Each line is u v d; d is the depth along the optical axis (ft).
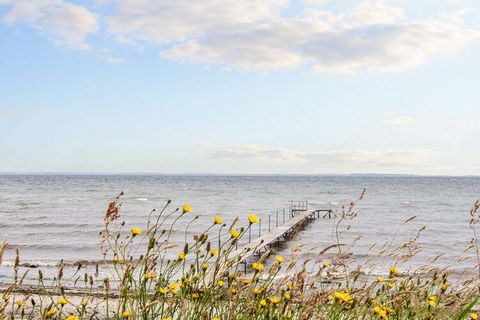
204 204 258.37
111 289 43.52
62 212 196.03
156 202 263.90
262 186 552.82
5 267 70.49
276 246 100.48
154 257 12.77
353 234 134.62
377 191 444.96
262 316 12.90
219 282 12.98
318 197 341.21
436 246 112.27
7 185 520.83
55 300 27.66
